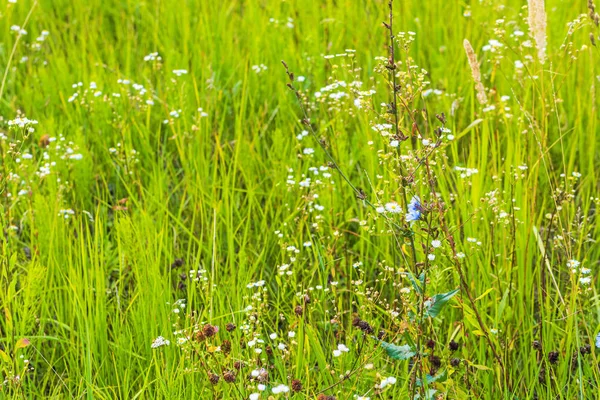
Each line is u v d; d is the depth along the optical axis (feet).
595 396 6.89
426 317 6.67
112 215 8.54
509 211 7.81
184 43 9.84
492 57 9.39
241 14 11.10
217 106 9.16
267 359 7.03
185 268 7.89
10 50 10.21
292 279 7.59
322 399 6.43
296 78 9.39
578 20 8.01
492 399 7.09
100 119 8.96
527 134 8.43
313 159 8.68
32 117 9.26
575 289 7.13
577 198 8.29
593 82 8.42
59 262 7.80
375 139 8.36
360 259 7.79
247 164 8.61
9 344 7.12
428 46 9.89
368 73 9.48
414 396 6.66
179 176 8.91
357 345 7.02
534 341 7.07
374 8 10.52
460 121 8.79
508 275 7.35
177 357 7.16
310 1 10.58
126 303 7.64
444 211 6.62
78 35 10.25
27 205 8.25
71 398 6.94
